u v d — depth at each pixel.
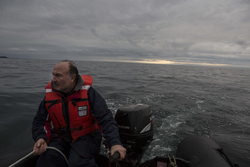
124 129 1.78
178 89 9.34
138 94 7.38
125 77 15.81
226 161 1.38
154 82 12.65
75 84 1.29
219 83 14.15
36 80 11.48
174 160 1.34
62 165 1.23
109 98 6.40
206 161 1.36
